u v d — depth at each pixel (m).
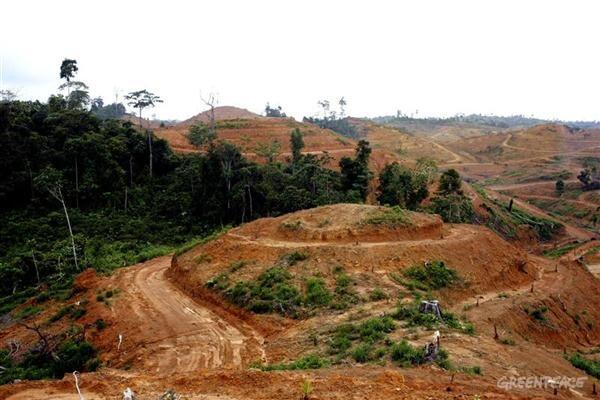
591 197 112.44
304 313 27.47
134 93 79.00
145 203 60.78
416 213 41.81
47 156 59.03
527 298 33.53
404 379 15.62
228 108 173.00
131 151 65.69
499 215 83.00
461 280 33.59
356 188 59.19
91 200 58.78
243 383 15.56
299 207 54.62
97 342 28.38
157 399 14.80
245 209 56.00
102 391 16.42
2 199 56.44
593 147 162.25
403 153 148.50
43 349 27.72
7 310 38.97
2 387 17.22
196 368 23.20
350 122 183.62
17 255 46.56
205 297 32.69
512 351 20.48
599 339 33.94
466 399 14.12
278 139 99.56
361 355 19.25
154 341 26.75
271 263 33.44
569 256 69.44
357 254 33.09
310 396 14.09
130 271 41.44
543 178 134.12
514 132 184.38
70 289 39.38
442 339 20.70
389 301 27.58
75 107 75.88
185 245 48.16
